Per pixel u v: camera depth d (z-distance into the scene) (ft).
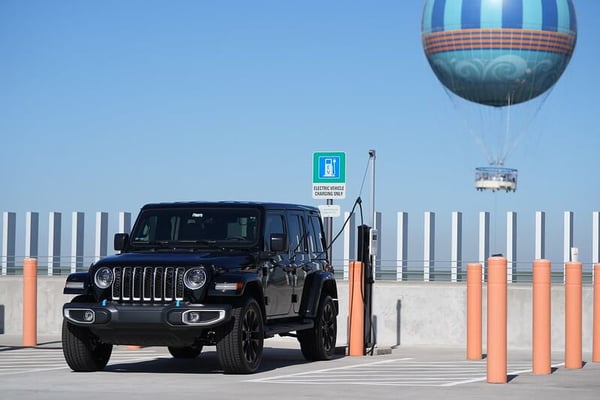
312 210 73.82
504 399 49.88
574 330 69.62
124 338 60.18
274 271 65.67
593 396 51.49
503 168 142.20
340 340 94.07
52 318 98.48
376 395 50.90
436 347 90.17
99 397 49.42
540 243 102.63
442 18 153.58
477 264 75.36
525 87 152.97
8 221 115.03
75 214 112.37
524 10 148.46
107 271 60.39
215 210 66.28
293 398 49.39
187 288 59.36
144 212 67.10
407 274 103.09
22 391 51.88
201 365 67.82
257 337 61.93
